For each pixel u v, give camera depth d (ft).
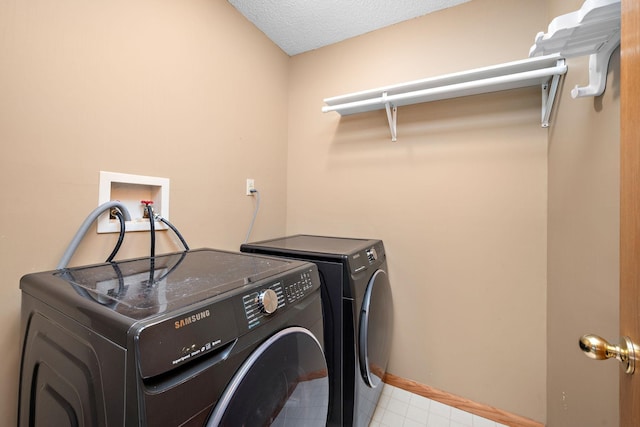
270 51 6.50
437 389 5.59
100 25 3.43
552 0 4.50
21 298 2.81
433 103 5.63
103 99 3.47
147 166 3.97
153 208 4.11
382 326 5.00
